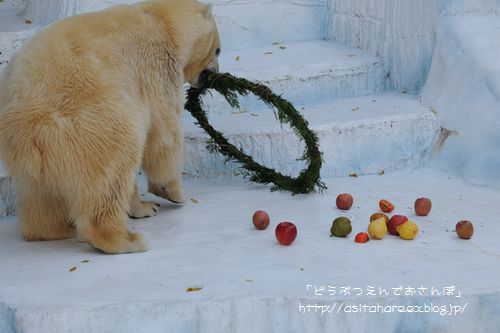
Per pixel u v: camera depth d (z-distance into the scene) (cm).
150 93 695
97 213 631
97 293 544
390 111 932
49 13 1001
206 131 842
